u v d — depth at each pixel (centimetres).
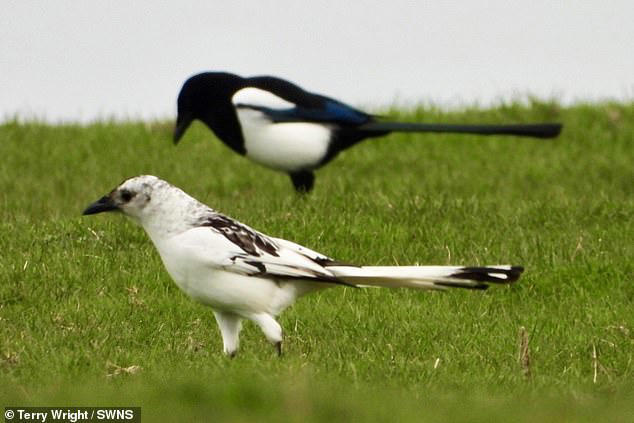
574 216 1625
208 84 1883
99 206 1049
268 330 1045
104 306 1261
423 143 2350
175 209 1042
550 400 948
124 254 1421
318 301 1308
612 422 866
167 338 1180
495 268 1042
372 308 1277
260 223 1538
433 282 1040
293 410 857
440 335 1197
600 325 1245
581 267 1393
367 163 2217
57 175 2086
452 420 852
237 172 2150
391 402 901
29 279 1311
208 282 1030
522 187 2062
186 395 902
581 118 2458
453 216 1609
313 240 1485
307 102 1906
